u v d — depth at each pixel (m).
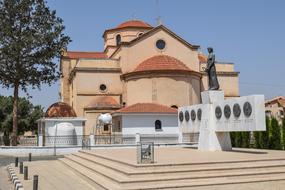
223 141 23.39
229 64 51.47
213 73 23.86
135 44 46.62
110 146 35.06
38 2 38.22
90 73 45.84
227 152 21.81
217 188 13.60
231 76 51.25
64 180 17.75
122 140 37.66
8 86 39.78
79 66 45.84
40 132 40.16
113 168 16.42
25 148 34.16
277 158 17.14
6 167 24.83
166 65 42.69
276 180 15.04
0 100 60.38
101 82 45.97
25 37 36.47
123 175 14.91
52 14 38.81
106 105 43.31
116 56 49.72
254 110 19.47
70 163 23.91
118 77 46.44
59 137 36.12
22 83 39.25
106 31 55.53
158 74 42.09
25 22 37.81
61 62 53.03
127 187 13.41
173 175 14.70
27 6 37.53
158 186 13.53
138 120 38.66
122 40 54.41
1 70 37.53
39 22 38.34
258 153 20.78
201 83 47.38
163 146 33.81
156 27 47.12
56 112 40.09
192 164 15.59
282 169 16.08
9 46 36.22
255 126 19.38
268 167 16.11
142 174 14.41
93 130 42.72
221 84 50.75
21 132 64.69
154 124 38.94
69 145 36.03
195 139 37.50
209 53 24.22
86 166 20.20
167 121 39.25
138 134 36.72
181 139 35.84
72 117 39.34
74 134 37.19
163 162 15.73
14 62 37.50
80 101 45.25
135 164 15.23
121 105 44.06
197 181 14.34
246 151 22.66
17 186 15.59
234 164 16.19
